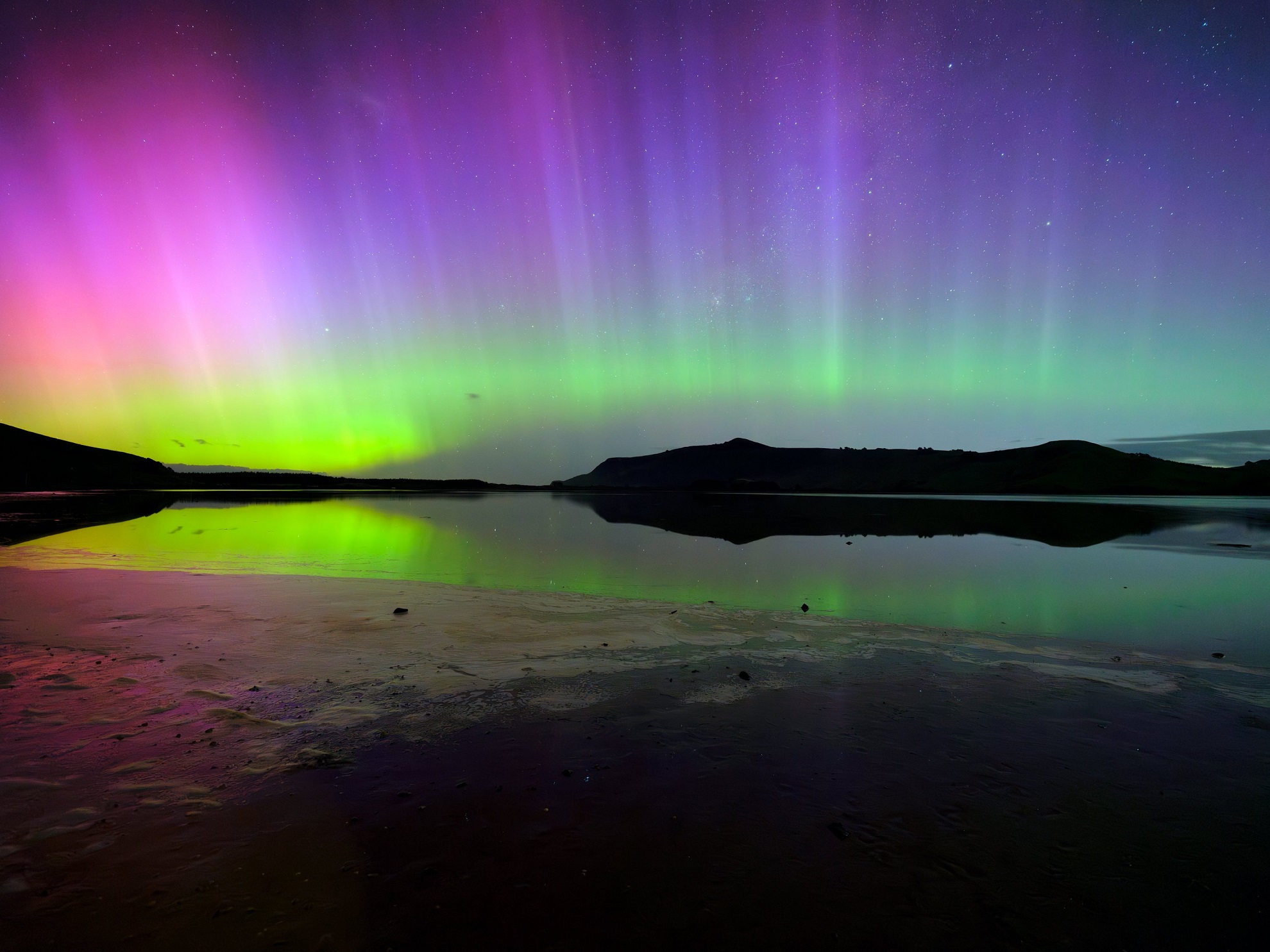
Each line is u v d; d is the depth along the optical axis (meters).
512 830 3.24
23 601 8.82
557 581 11.45
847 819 3.35
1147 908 2.67
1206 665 6.25
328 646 6.70
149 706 4.94
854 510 34.28
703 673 5.86
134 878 2.84
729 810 3.43
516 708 4.96
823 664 6.21
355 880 2.83
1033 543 17.56
